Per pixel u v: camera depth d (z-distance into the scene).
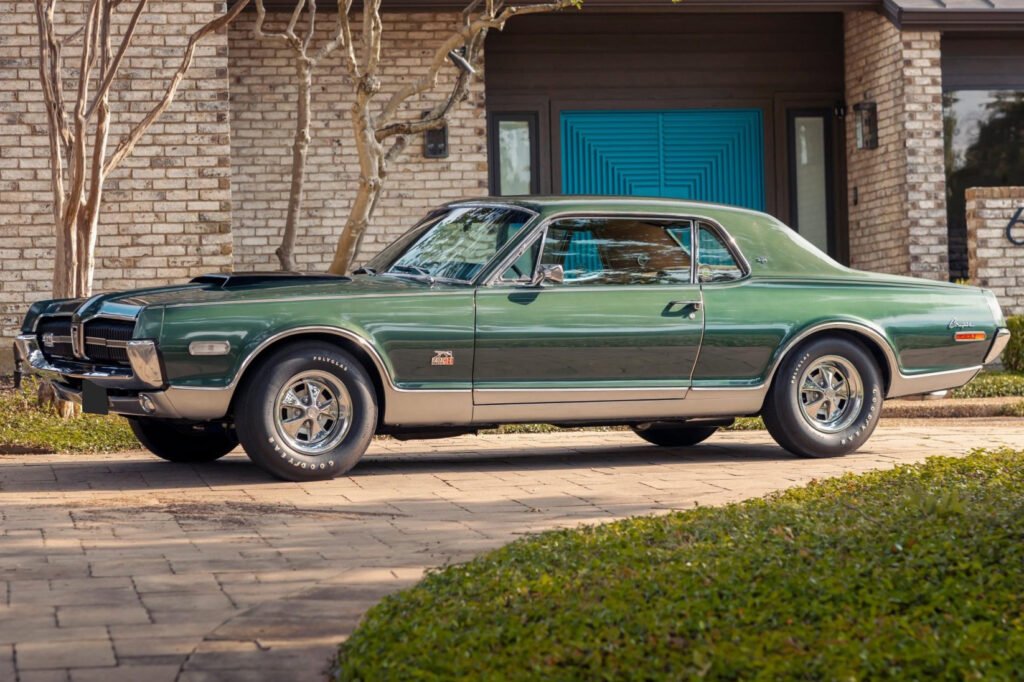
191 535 6.62
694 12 16.17
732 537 5.75
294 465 8.39
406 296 8.59
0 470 9.23
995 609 4.57
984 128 17.64
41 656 4.45
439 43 16.11
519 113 17.38
